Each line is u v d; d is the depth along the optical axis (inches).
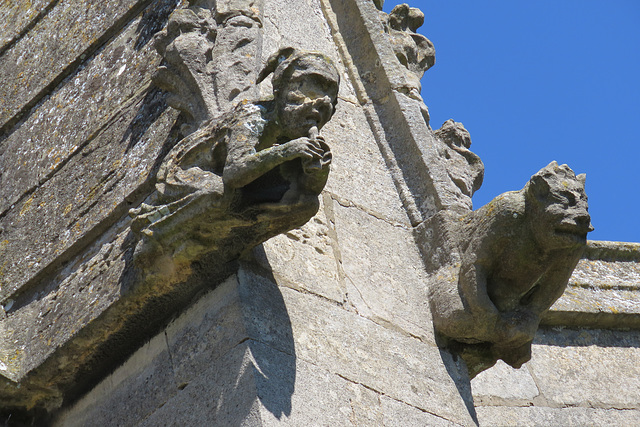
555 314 539.2
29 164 514.9
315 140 370.9
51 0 569.6
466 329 431.8
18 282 475.5
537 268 422.6
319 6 519.5
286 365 390.6
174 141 441.1
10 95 549.6
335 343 408.5
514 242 422.6
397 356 421.4
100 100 499.5
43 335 447.8
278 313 402.0
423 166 473.4
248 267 405.4
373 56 506.0
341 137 476.7
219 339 397.4
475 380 510.9
